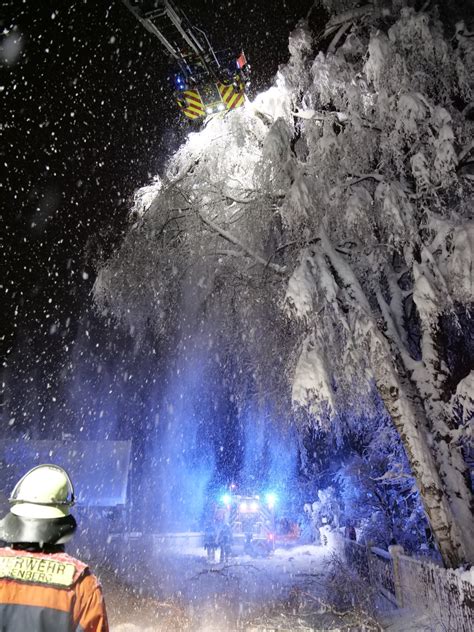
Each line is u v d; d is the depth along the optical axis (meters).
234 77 12.30
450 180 9.08
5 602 1.90
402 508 15.57
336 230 10.42
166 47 12.23
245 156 12.31
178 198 12.20
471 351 11.39
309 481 25.47
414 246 9.27
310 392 8.79
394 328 9.92
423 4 11.05
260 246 12.17
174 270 12.74
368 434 14.17
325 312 9.20
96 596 2.04
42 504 2.13
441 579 6.96
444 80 10.12
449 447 9.00
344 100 10.69
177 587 12.37
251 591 11.61
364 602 8.72
